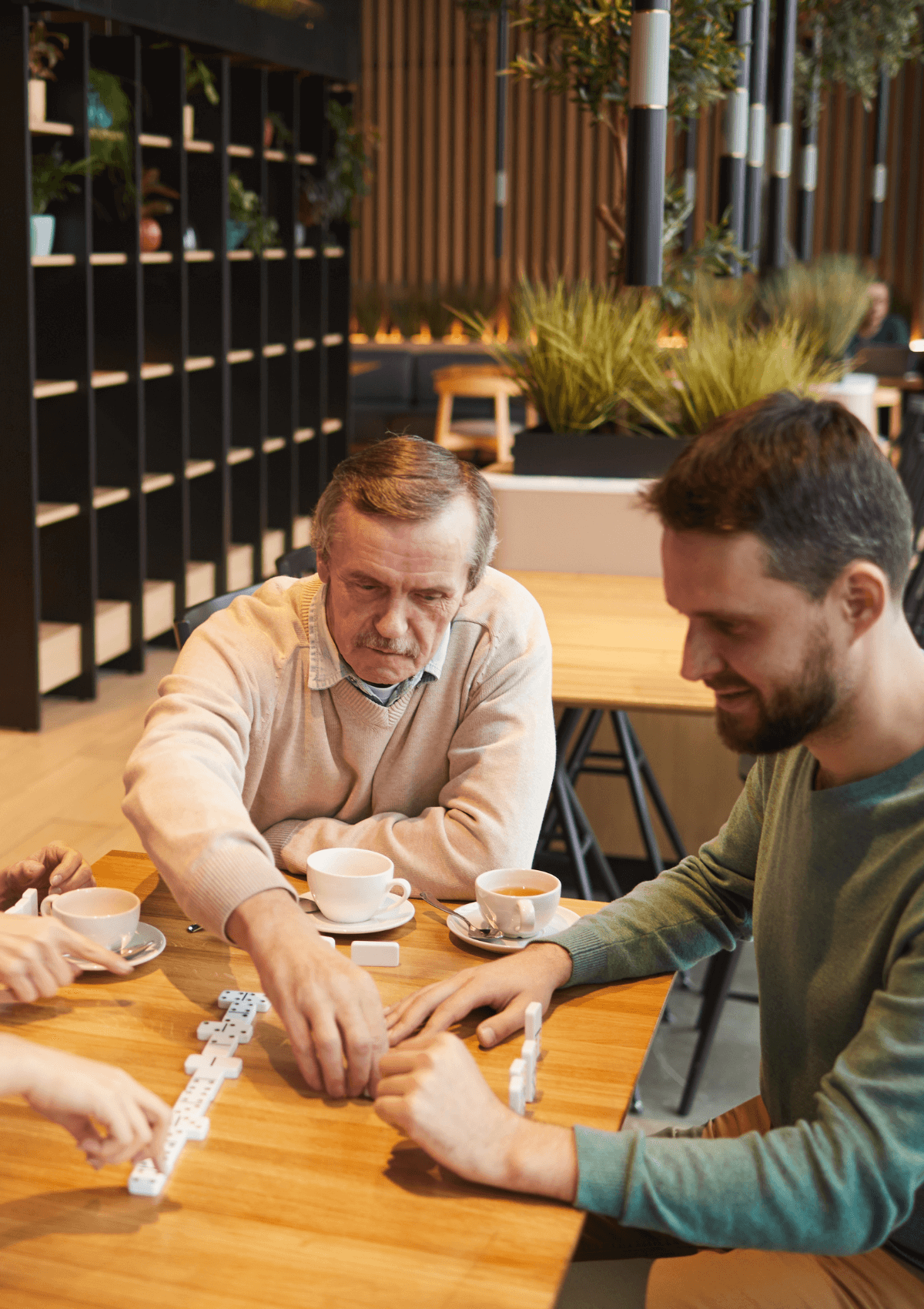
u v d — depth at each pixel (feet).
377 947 4.09
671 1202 2.95
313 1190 3.02
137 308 15.47
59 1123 2.98
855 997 3.27
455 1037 3.22
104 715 14.52
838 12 19.74
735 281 17.04
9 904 4.50
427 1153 3.17
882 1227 2.94
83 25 13.75
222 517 18.42
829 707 3.02
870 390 16.46
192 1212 2.93
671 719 9.98
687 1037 8.40
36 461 13.50
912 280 32.55
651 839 9.15
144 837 4.01
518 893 4.36
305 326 22.18
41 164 13.62
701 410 11.16
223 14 16.83
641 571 10.75
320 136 21.15
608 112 12.46
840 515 2.85
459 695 5.01
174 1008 3.79
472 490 4.53
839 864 3.30
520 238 34.47
